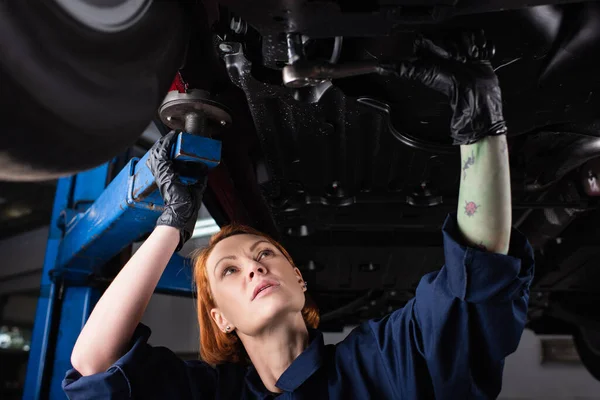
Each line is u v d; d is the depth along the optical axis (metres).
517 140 1.36
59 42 0.62
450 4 0.75
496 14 0.90
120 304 1.16
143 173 1.46
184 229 1.21
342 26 0.79
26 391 2.20
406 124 1.19
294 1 0.75
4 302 6.60
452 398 0.99
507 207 0.88
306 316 1.47
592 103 1.09
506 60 1.00
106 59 0.67
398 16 0.76
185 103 1.18
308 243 1.92
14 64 0.58
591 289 2.30
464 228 0.92
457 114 0.85
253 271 1.25
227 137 1.41
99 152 0.71
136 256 1.21
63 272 2.19
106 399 1.08
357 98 1.08
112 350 1.14
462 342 0.95
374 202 1.59
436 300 0.97
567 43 0.96
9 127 0.60
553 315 2.81
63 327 2.19
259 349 1.24
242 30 1.01
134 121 0.73
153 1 0.74
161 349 1.24
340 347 1.25
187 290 2.51
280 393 1.22
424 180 1.51
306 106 1.18
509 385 4.91
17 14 0.58
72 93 0.64
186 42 0.85
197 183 1.24
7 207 5.87
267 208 1.68
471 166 0.88
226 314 1.29
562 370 4.89
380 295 2.66
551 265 2.06
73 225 2.25
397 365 1.10
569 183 1.59
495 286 0.89
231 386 1.28
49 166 0.67
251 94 1.15
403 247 1.91
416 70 0.84
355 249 1.93
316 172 1.49
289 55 0.81
